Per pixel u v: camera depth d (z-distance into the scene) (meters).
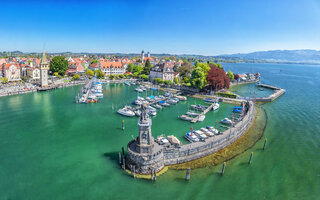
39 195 38.53
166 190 40.12
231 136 61.44
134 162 44.94
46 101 107.12
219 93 120.38
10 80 143.88
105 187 40.81
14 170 46.19
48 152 54.47
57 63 175.38
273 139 63.25
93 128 71.38
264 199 38.53
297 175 45.81
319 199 38.78
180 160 48.53
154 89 144.00
